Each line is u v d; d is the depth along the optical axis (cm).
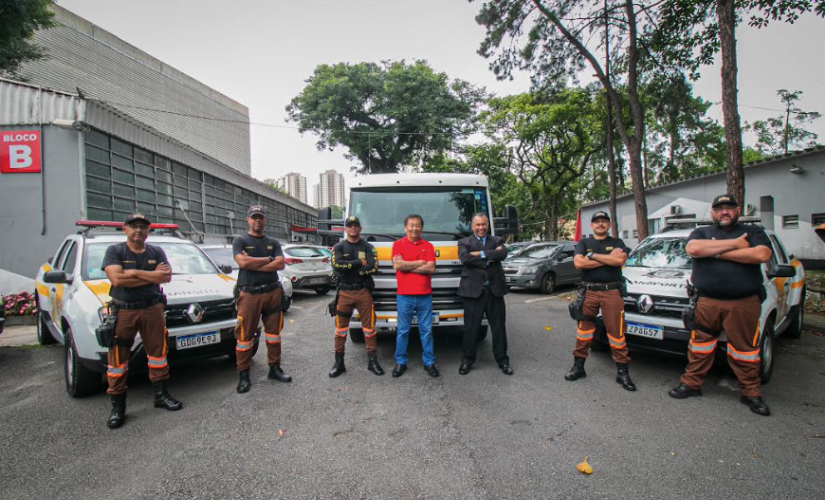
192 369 533
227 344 480
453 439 340
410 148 3184
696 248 401
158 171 1370
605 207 2212
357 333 641
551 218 2559
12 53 1237
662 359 551
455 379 483
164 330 411
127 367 384
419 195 611
